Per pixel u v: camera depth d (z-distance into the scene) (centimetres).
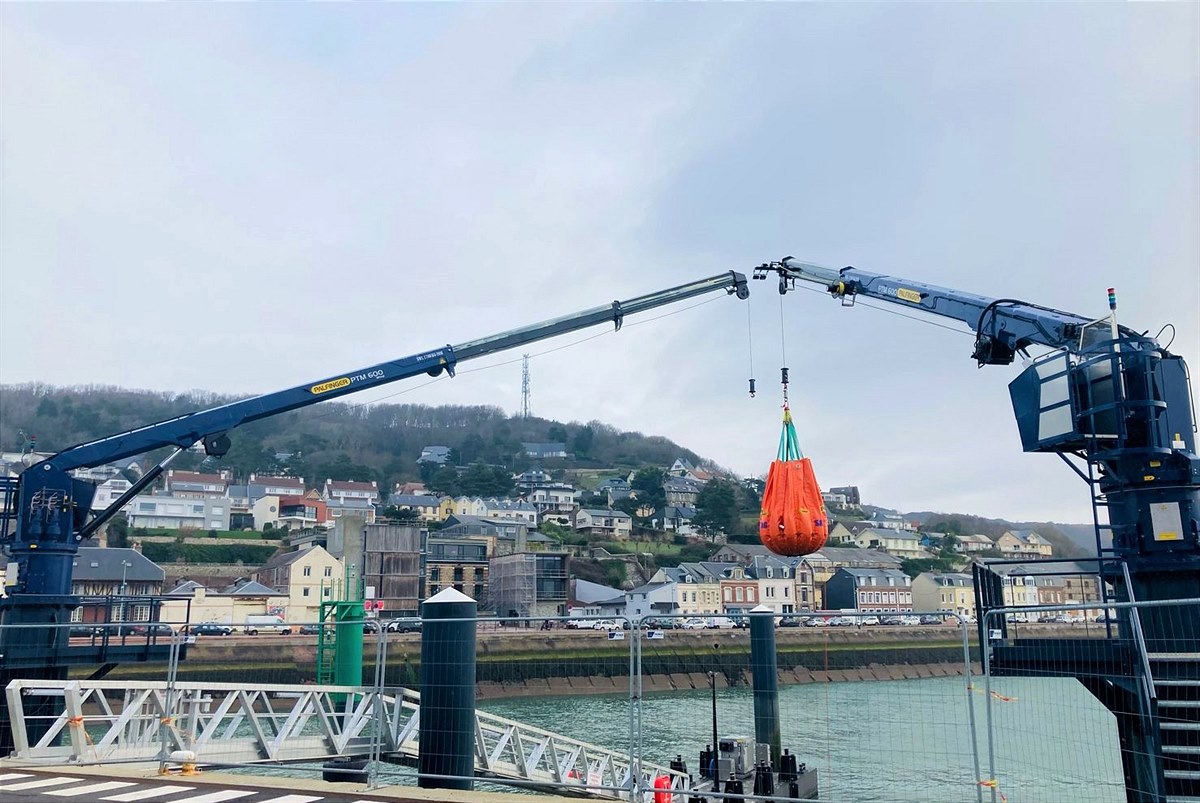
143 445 2584
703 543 13300
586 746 2366
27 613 2408
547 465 19975
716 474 19925
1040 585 7350
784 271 2583
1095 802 2245
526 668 6156
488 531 11344
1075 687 4231
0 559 6244
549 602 9462
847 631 7425
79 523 2578
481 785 1962
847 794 2362
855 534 14500
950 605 11088
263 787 1211
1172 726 1240
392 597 8169
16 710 1466
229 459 16712
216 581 9381
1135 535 1488
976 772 1016
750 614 1127
